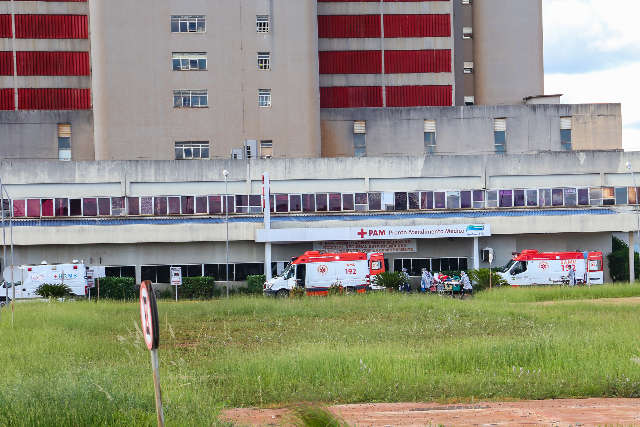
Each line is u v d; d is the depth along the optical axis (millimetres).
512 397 18109
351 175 68750
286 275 57500
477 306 42250
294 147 75562
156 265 67312
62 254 66438
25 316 37062
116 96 73375
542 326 32969
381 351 23562
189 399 16625
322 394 18406
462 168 69312
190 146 74188
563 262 61500
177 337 31656
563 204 69500
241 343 29344
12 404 15156
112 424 13984
